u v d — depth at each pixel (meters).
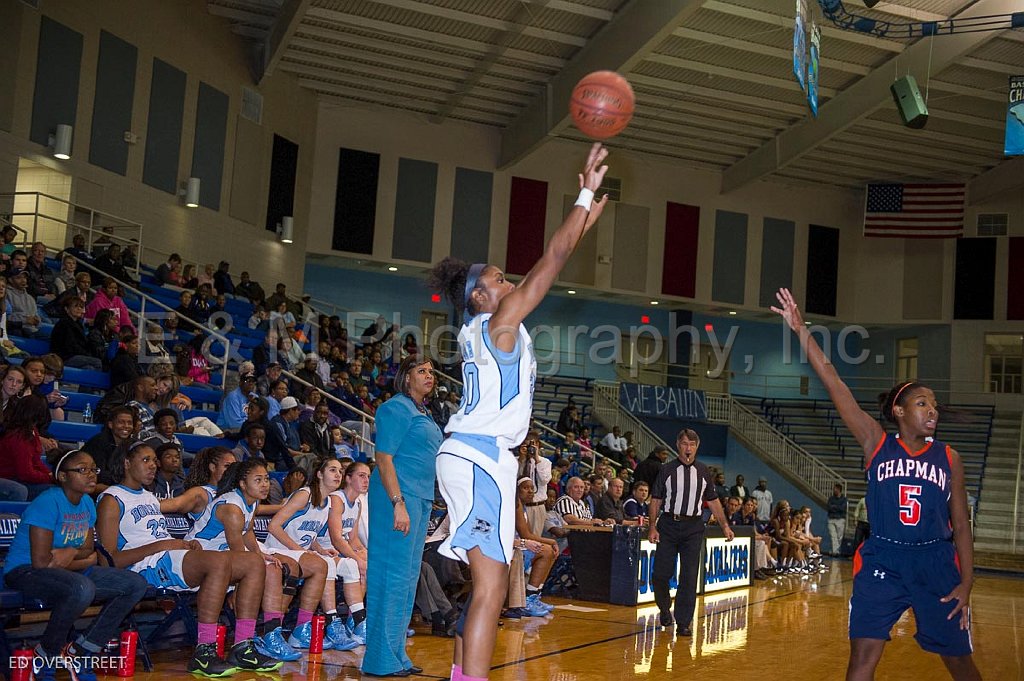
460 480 3.27
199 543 5.86
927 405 3.82
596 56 19.64
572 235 3.22
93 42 17.31
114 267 15.05
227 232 20.53
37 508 4.90
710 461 26.30
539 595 9.54
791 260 28.33
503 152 25.00
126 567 5.52
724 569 13.49
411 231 24.36
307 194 23.16
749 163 26.05
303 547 6.79
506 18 19.28
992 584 17.50
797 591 13.70
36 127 16.23
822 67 20.50
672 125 24.42
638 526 10.93
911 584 3.75
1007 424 26.72
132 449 5.79
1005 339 27.69
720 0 17.98
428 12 18.94
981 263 27.86
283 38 19.64
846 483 25.27
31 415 6.90
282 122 22.25
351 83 22.77
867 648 3.78
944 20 17.78
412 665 5.76
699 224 27.44
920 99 15.17
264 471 6.05
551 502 11.62
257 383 12.63
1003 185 25.62
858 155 25.70
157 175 18.73
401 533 5.49
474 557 3.25
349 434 14.13
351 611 6.65
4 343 10.10
